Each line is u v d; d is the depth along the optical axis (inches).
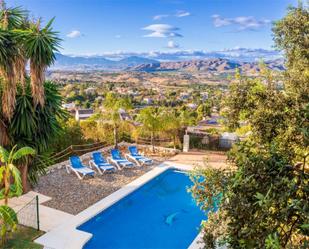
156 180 633.0
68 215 430.6
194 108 2363.4
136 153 730.8
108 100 812.0
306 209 115.7
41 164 502.0
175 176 680.4
